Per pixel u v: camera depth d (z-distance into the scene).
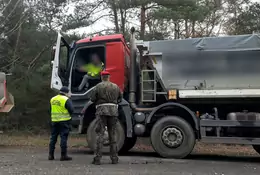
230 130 7.93
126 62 8.66
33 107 15.59
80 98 8.57
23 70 15.68
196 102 8.17
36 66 16.06
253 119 7.89
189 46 8.09
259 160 8.26
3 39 15.54
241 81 7.80
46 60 16.12
